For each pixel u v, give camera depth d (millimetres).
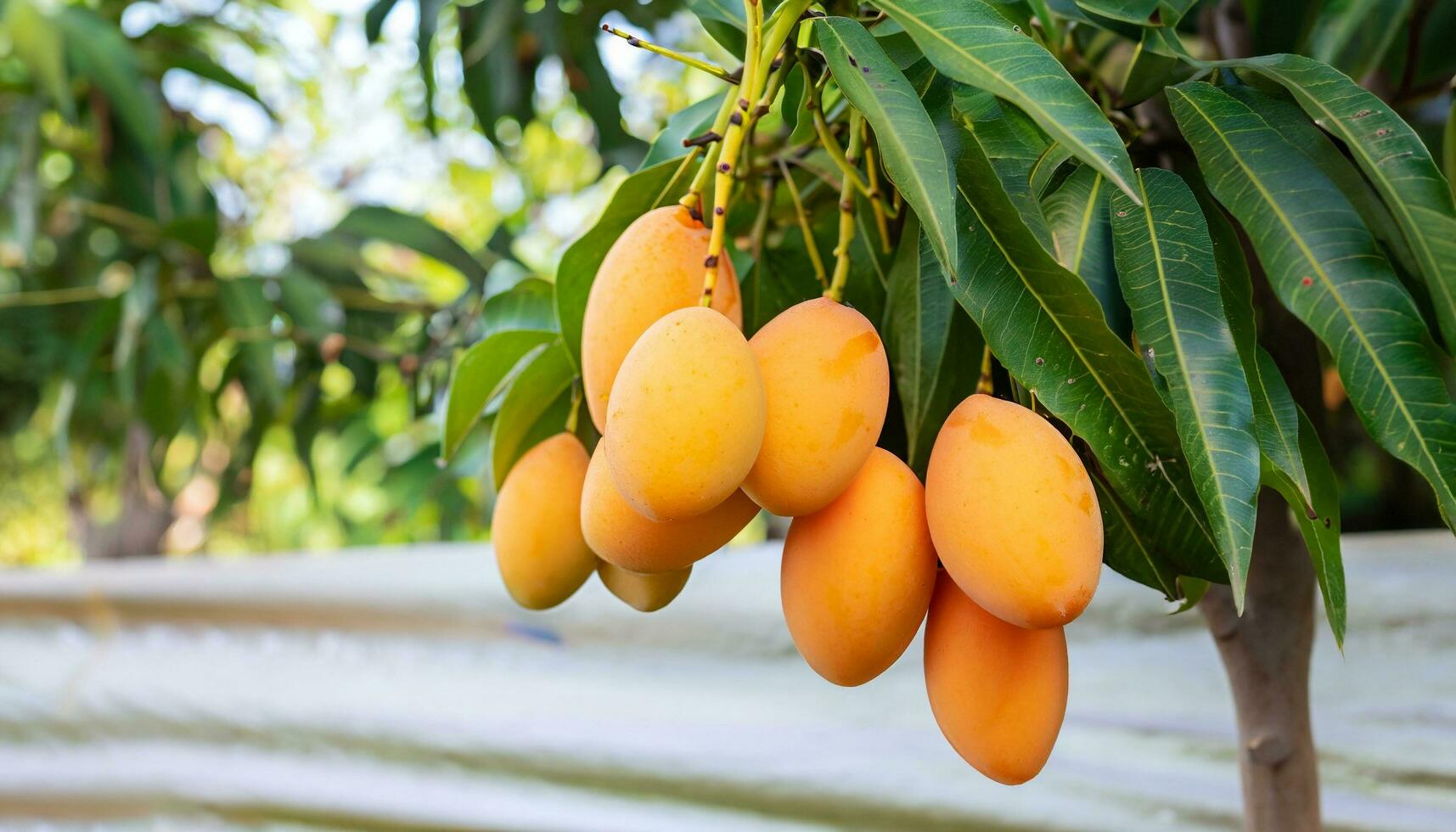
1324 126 660
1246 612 800
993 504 614
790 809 1352
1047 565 608
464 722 1509
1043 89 616
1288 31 837
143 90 1688
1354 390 629
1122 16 704
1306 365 780
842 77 624
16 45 1583
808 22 687
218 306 1755
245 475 1827
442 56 2002
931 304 686
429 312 1643
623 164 1818
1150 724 1209
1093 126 606
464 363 770
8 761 1658
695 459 603
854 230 737
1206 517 640
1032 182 658
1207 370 615
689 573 708
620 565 659
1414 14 846
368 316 1815
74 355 1680
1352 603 1139
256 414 1798
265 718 1595
